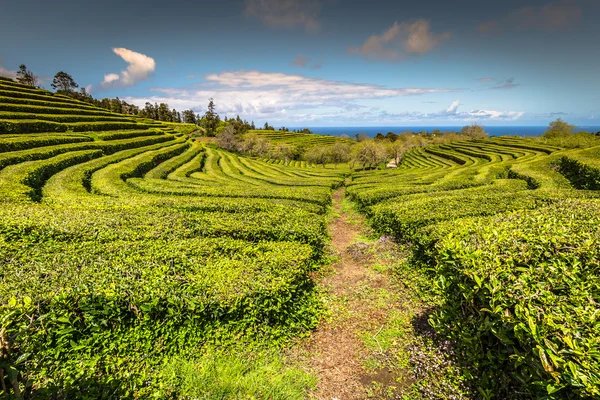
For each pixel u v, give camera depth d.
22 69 104.12
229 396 5.53
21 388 3.92
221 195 20.30
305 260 9.35
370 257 12.25
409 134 139.38
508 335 4.66
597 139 58.22
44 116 47.66
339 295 9.40
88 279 6.83
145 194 19.27
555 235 6.30
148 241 9.74
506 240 6.46
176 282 6.97
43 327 5.77
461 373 5.61
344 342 7.22
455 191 19.59
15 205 13.00
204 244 9.70
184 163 41.47
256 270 8.00
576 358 3.50
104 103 129.88
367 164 77.31
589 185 22.33
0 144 28.89
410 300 8.74
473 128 120.75
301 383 5.96
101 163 28.58
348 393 5.79
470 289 5.55
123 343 6.24
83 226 10.51
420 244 10.44
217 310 6.63
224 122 126.69
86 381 5.39
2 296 6.00
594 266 5.18
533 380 4.11
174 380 5.79
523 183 21.80
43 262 7.69
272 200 18.41
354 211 22.36
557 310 4.19
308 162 91.44
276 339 7.01
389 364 6.41
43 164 23.50
